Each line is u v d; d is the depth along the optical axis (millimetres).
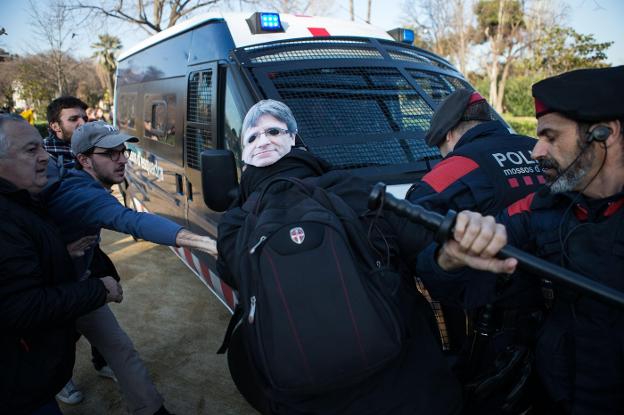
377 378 1299
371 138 2744
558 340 1246
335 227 1235
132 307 4344
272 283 1180
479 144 1784
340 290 1173
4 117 1753
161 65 4297
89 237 2184
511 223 1333
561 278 999
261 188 1508
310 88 2840
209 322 4035
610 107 1102
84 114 3547
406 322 1367
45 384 1740
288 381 1156
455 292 1341
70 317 1749
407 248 1407
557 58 27234
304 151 1627
